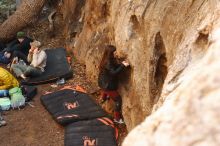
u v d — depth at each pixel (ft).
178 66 15.67
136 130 8.02
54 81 30.50
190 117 6.52
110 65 24.39
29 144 24.48
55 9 38.42
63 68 31.22
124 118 24.70
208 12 16.16
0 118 26.25
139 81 21.94
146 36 21.30
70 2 34.24
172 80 15.25
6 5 39.93
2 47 35.24
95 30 29.63
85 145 23.48
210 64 7.09
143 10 21.77
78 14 33.22
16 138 24.98
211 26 14.73
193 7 17.78
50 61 32.09
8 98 28.12
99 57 28.48
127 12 23.38
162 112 8.13
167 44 19.31
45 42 35.83
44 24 37.99
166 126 6.97
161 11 20.15
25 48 32.71
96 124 25.02
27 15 34.71
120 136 24.54
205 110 6.26
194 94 6.69
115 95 25.00
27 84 30.14
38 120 26.53
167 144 6.56
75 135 24.25
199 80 6.88
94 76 29.45
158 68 20.43
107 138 23.93
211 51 7.73
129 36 22.97
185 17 18.13
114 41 25.68
